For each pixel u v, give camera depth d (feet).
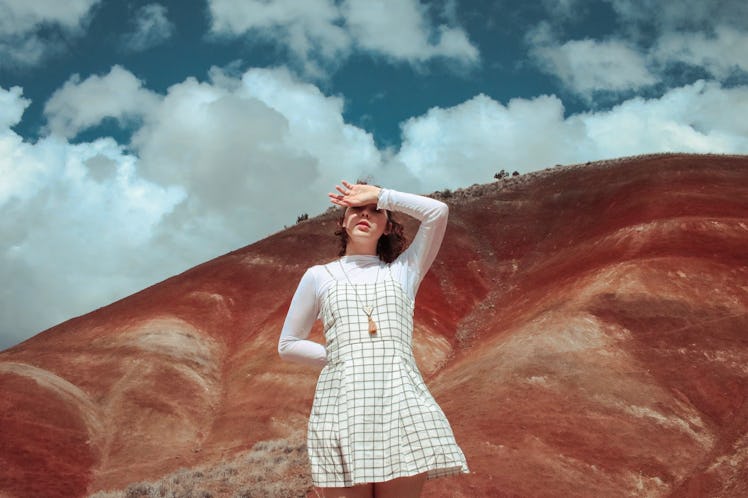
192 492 99.71
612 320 147.84
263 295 234.38
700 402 125.70
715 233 177.88
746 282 157.58
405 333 11.96
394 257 13.89
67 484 141.69
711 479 104.17
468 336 188.65
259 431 157.28
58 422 158.30
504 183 314.96
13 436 150.82
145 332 205.77
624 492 102.17
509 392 127.85
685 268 162.81
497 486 98.12
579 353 138.41
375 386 11.38
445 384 144.36
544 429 114.42
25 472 142.61
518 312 183.52
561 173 301.84
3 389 164.04
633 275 161.99
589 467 105.91
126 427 163.43
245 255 255.50
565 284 178.09
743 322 145.59
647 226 188.85
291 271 244.83
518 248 242.58
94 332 213.66
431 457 10.84
